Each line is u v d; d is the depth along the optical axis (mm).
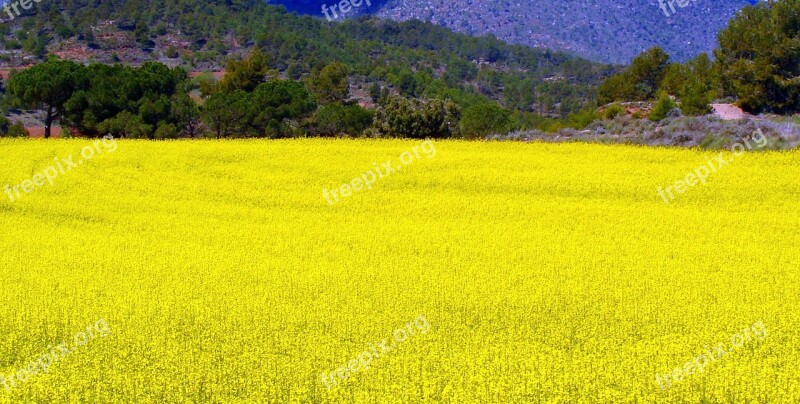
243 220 28719
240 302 19422
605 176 33938
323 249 24656
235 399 14945
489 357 16234
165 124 51375
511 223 28453
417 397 14891
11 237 25891
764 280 21781
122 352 16484
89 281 21203
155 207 29969
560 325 18312
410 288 20562
